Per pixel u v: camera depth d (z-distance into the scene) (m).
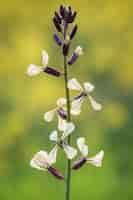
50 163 0.44
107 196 1.25
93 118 1.43
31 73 0.45
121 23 1.61
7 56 1.57
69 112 0.44
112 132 1.43
